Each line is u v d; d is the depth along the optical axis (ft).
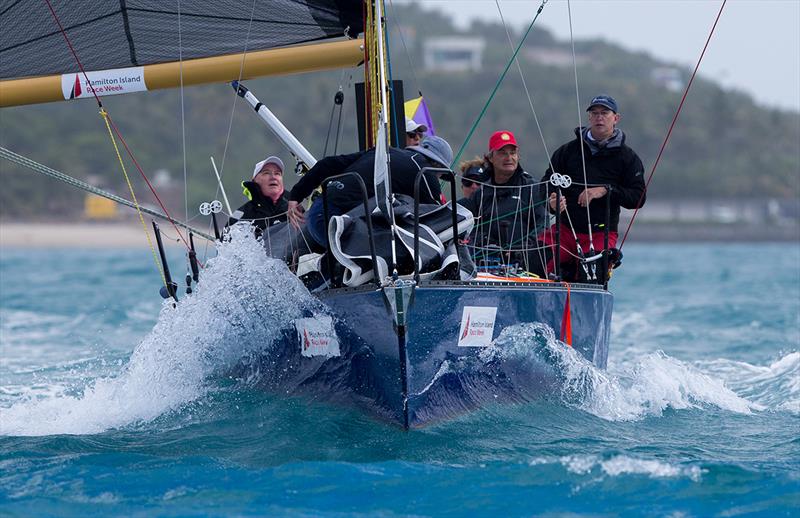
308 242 61.82
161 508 45.01
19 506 45.42
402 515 44.06
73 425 60.54
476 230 74.13
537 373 62.23
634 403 66.39
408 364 53.52
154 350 64.85
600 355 70.44
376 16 63.87
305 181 61.57
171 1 78.43
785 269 330.54
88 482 48.67
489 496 46.06
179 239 70.85
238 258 61.57
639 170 75.87
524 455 52.19
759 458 52.47
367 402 56.18
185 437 56.59
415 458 51.90
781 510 44.42
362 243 56.44
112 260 383.45
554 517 43.80
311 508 44.86
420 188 60.23
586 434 57.41
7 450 54.60
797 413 65.72
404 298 52.75
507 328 59.26
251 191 76.33
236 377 65.51
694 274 300.40
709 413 65.10
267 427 57.26
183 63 78.79
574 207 76.48
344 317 56.49
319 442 54.70
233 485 47.98
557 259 64.85
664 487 46.98
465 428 56.75
